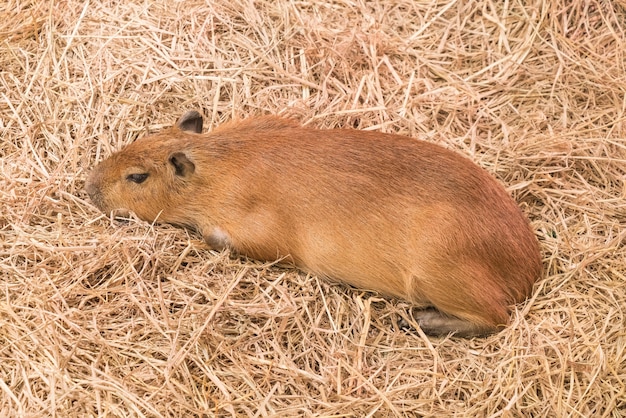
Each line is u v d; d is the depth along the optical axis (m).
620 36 3.21
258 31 3.15
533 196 2.99
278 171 2.80
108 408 2.67
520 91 3.14
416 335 2.81
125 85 3.07
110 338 2.75
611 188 2.99
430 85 3.12
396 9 3.24
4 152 2.99
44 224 2.89
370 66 3.14
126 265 2.82
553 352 2.77
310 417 2.69
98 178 2.86
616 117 3.09
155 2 3.16
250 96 3.06
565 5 3.24
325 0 3.23
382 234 2.77
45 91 3.04
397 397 2.73
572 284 2.84
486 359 2.77
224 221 2.83
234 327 2.79
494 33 3.23
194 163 2.82
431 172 2.78
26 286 2.79
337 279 2.83
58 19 3.14
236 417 2.69
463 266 2.75
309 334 2.80
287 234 2.81
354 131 2.84
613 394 2.72
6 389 2.68
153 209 2.86
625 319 2.80
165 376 2.70
